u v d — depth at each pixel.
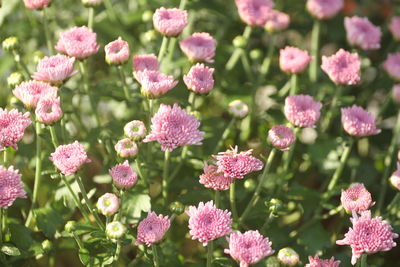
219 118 1.17
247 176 1.14
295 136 1.06
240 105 1.10
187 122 1.00
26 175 1.13
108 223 1.00
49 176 1.11
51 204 1.09
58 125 1.11
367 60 1.22
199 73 1.05
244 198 1.11
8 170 1.00
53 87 1.02
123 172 1.00
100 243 1.03
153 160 1.11
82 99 1.24
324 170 1.14
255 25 1.14
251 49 1.30
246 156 0.99
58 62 1.03
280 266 1.01
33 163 1.10
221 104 1.22
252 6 1.14
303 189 1.11
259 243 0.96
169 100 1.19
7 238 1.05
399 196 1.08
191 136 1.00
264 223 1.10
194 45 1.08
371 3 1.39
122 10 1.35
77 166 0.99
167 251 1.08
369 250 0.96
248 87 1.20
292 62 1.11
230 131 1.16
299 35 1.37
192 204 1.09
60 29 1.27
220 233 0.96
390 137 1.26
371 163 1.24
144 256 1.04
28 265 1.06
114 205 0.99
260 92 1.29
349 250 1.14
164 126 0.99
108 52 1.05
